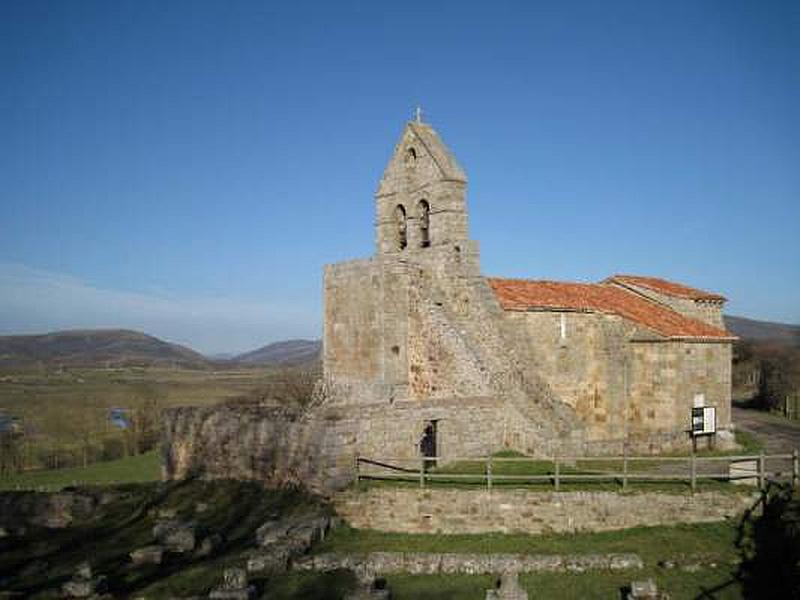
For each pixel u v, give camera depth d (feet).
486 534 80.48
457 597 63.41
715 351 126.21
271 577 67.15
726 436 122.31
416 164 119.85
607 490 82.23
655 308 137.08
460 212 115.14
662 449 114.62
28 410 242.17
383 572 69.15
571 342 120.98
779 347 263.29
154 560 73.77
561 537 79.10
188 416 107.55
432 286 115.85
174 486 102.27
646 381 122.31
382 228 124.77
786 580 65.31
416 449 93.20
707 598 62.69
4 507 92.58
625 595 63.41
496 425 101.65
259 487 94.32
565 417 104.37
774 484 82.02
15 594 65.36
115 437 203.82
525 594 57.98
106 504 99.55
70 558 76.54
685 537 77.15
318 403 122.72
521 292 122.01
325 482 85.46
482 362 102.99
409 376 115.34
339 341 122.62
